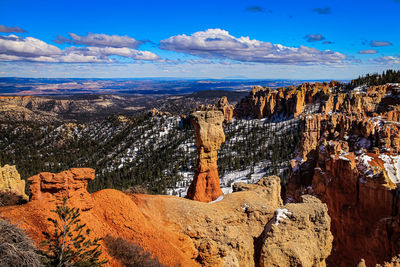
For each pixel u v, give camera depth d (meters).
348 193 47.41
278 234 25.16
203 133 42.28
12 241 13.91
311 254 25.34
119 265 18.02
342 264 47.62
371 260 43.12
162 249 21.31
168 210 27.22
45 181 18.58
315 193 55.34
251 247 27.12
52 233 16.80
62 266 14.81
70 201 18.98
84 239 16.22
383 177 42.81
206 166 43.44
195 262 23.06
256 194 34.50
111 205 21.31
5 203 23.69
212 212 27.86
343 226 47.56
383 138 56.16
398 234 40.03
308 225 26.42
